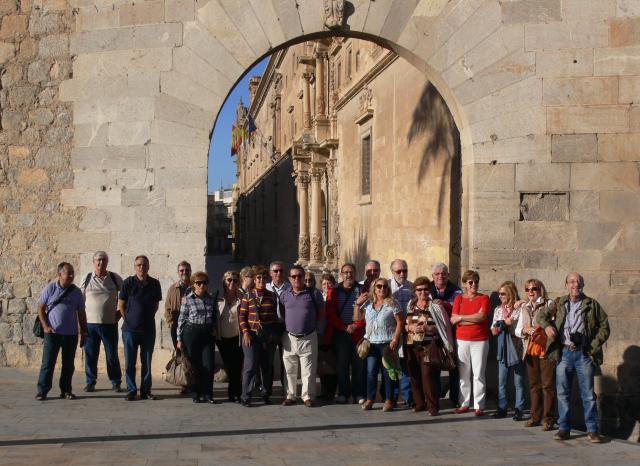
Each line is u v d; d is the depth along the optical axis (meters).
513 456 6.90
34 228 10.84
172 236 10.48
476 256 10.15
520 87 10.18
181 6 10.53
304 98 35.38
